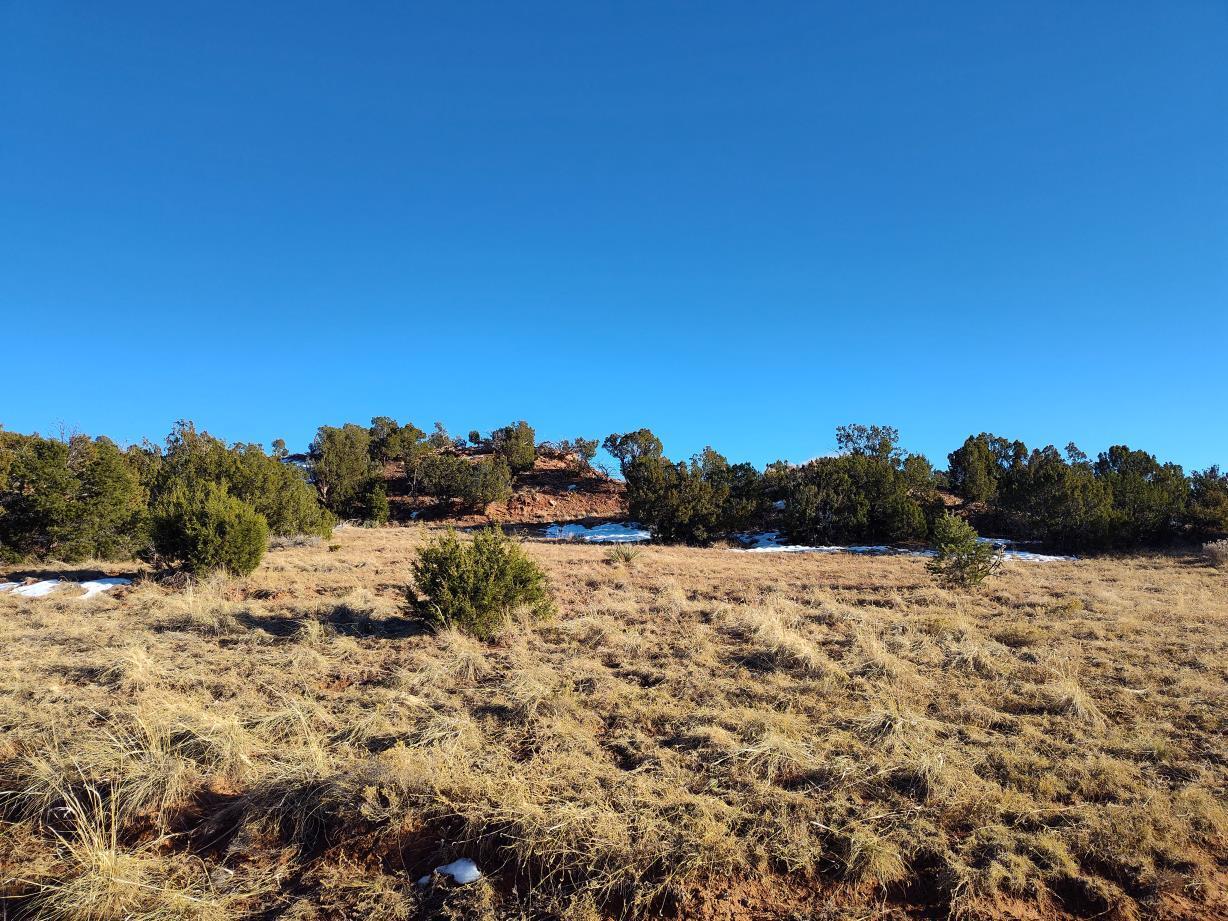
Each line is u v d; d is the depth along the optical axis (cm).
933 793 432
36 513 1656
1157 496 2550
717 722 554
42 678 666
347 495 4012
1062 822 404
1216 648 786
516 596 909
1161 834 393
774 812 415
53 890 353
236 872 379
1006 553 2261
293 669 704
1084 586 1305
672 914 345
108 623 914
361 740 522
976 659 726
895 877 366
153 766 451
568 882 364
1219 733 539
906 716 548
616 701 611
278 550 1870
